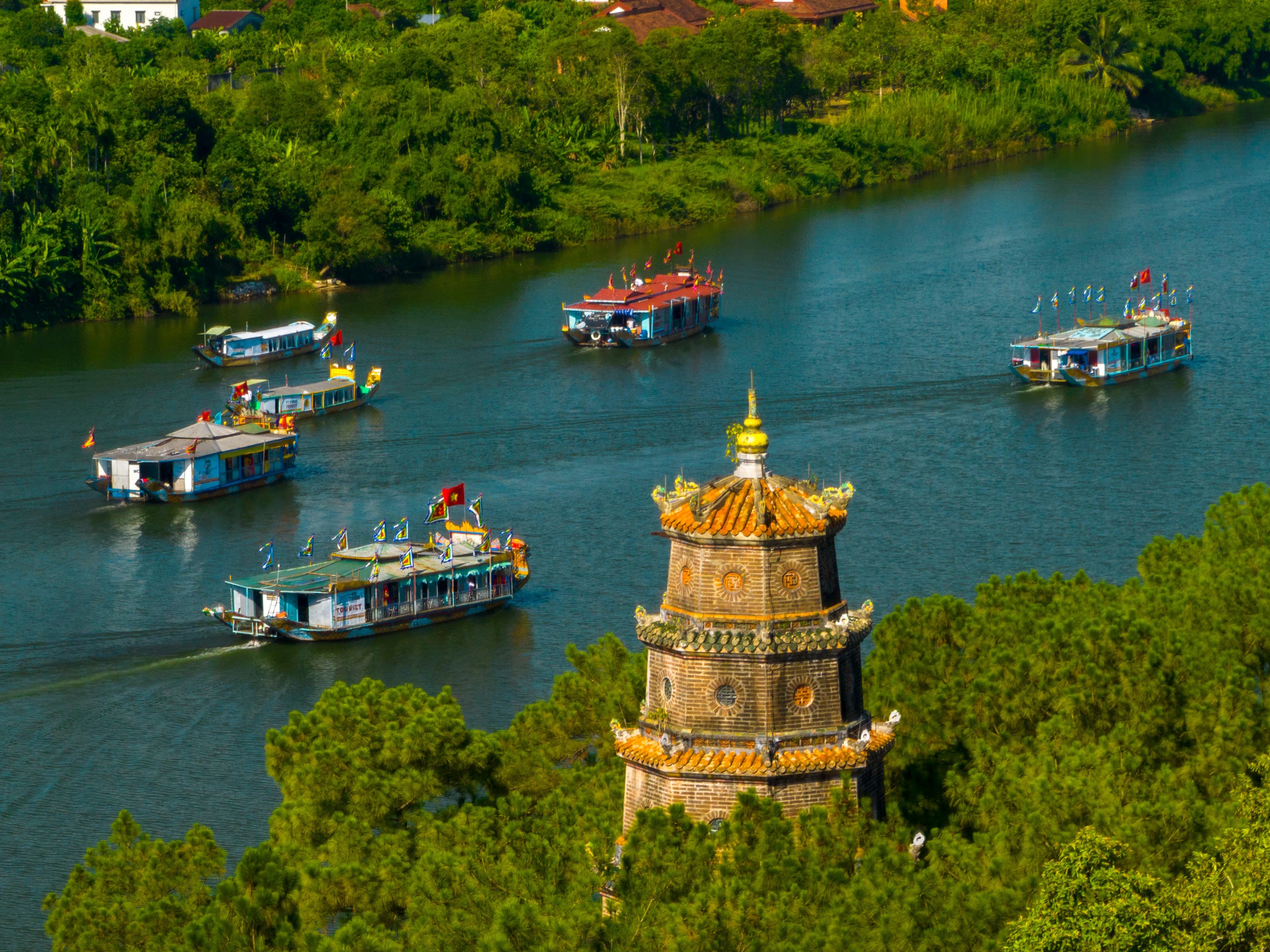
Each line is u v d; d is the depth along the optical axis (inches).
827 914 4532.5
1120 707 6003.9
